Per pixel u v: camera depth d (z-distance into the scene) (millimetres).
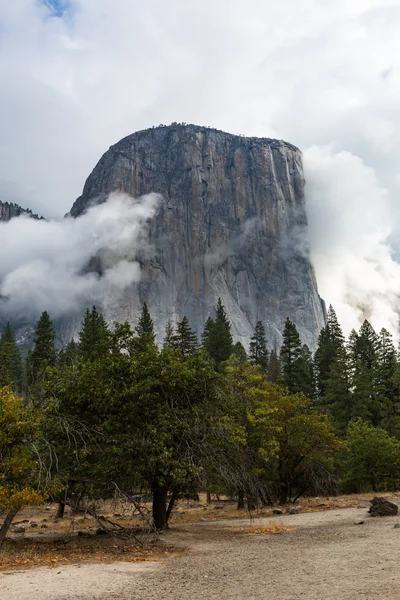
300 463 38531
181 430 21438
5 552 15875
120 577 11750
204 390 23125
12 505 15008
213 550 16500
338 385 63812
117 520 29172
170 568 13070
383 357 70688
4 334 79688
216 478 22344
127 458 20625
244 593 9672
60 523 29641
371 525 21047
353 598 8570
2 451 15992
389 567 11500
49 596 9625
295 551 15469
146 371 21984
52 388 21406
